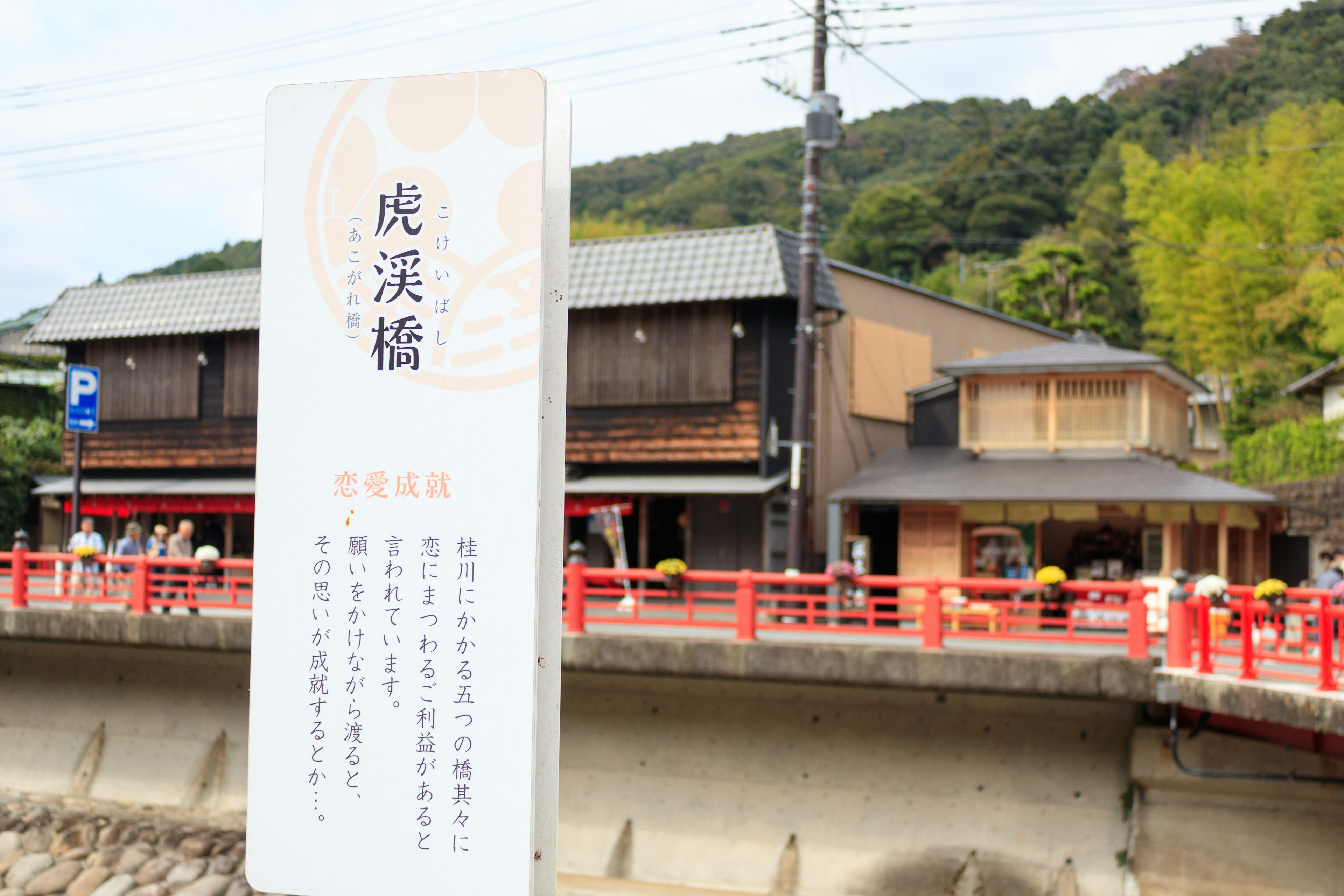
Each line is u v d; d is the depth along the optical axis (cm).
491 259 448
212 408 2508
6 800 1587
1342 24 5138
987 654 1123
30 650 1673
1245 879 1118
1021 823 1188
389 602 451
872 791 1231
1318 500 2812
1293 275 3653
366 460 455
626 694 1320
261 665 461
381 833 448
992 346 2948
